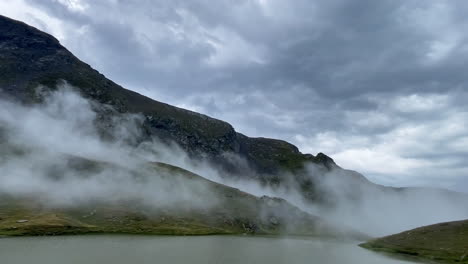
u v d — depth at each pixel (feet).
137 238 625.41
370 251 506.89
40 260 325.42
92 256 358.84
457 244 419.33
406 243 483.92
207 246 526.98
